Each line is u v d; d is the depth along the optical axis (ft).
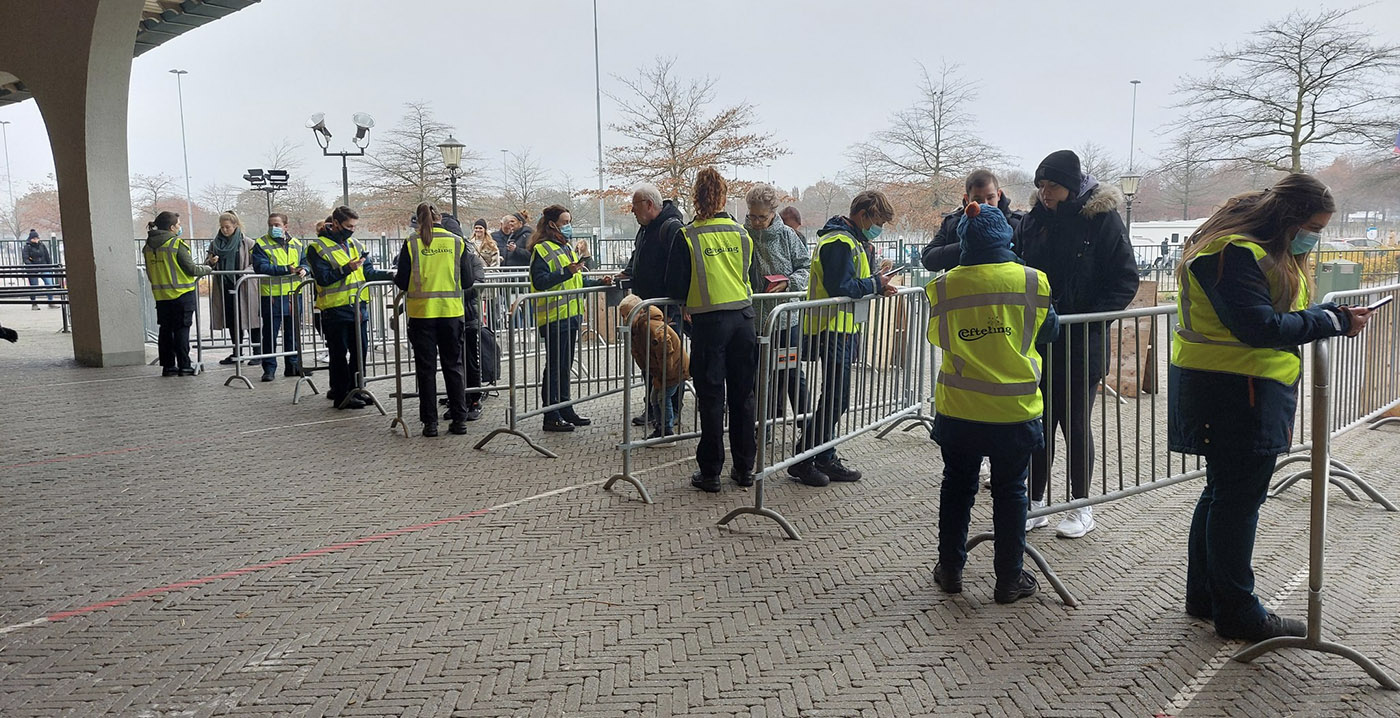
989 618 11.43
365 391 24.88
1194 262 10.12
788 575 12.89
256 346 34.60
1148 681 9.81
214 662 10.42
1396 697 9.37
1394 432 20.03
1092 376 13.80
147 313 42.14
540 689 9.74
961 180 87.04
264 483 17.74
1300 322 9.45
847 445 20.52
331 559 13.62
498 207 103.76
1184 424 10.58
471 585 12.60
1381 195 66.69
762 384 14.43
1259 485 10.30
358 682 9.93
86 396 27.27
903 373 19.70
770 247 21.20
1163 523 14.88
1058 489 16.63
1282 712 9.15
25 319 53.52
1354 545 13.66
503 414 24.58
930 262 16.37
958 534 12.01
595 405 25.57
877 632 11.05
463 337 23.75
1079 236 13.87
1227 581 10.53
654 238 18.22
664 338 16.99
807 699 9.50
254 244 29.91
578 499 16.63
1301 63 66.03
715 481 17.06
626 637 10.96
